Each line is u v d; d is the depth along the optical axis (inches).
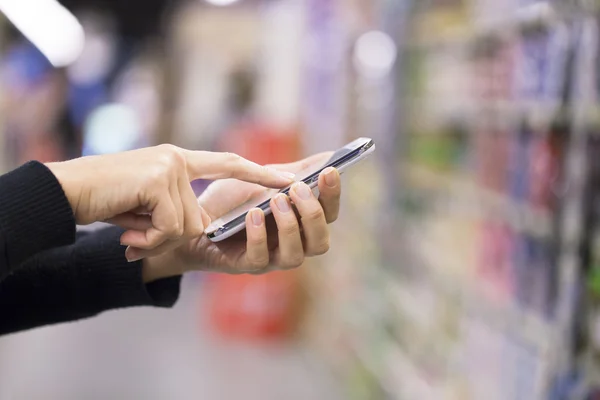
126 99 354.9
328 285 183.5
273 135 203.5
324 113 180.1
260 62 256.7
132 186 36.7
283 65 222.8
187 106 322.3
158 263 48.1
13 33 271.3
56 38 182.5
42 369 171.9
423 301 123.7
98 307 47.6
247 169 42.0
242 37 319.0
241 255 47.0
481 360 96.5
